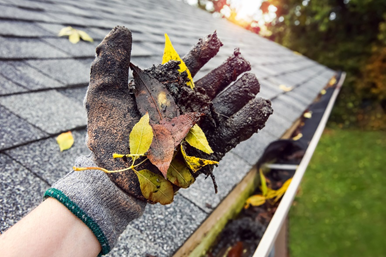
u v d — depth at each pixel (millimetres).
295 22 3938
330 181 2156
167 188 214
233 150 494
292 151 572
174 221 303
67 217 173
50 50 560
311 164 2422
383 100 3322
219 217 364
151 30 1047
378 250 1441
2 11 614
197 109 231
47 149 330
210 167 234
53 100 422
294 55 2535
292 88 1114
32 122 358
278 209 405
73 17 805
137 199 214
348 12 3443
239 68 257
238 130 233
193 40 1215
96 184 194
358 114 3367
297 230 1576
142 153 197
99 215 182
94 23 837
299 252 1401
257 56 1475
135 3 1476
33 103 395
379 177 2209
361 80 3338
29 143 325
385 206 1829
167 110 223
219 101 250
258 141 563
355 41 3406
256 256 327
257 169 502
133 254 252
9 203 247
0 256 146
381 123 3213
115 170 205
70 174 198
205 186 377
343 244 1480
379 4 3170
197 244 313
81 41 665
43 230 162
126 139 215
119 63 221
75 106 433
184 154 208
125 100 226
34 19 659
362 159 2523
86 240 178
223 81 260
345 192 2002
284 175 520
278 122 699
